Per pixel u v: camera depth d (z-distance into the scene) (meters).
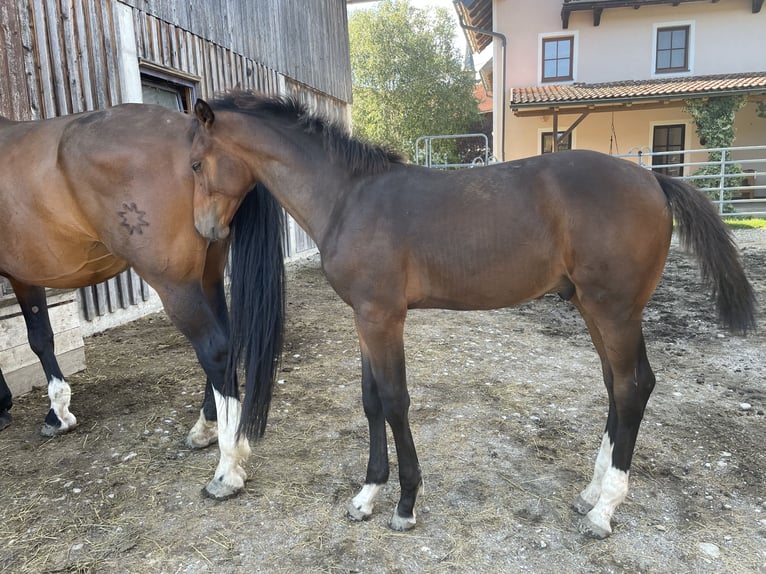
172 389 3.52
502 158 14.23
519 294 1.94
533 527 2.06
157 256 2.31
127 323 5.07
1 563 1.93
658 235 1.84
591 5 13.01
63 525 2.14
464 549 1.94
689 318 4.81
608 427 2.14
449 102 20.33
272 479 2.44
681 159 13.66
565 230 1.83
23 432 2.96
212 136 2.12
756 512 2.12
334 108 10.87
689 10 13.32
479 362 3.90
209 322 2.40
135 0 5.02
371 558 1.91
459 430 2.85
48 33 4.12
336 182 2.03
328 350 4.26
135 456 2.67
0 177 2.45
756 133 13.41
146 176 2.25
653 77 13.80
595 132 13.88
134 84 5.01
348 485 2.38
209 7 6.21
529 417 3.00
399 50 20.16
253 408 2.22
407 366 3.82
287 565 1.88
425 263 1.91
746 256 6.93
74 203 2.38
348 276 1.94
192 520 2.15
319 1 9.78
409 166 2.07
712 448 2.61
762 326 4.52
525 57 14.09
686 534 2.00
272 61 7.85
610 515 2.00
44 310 2.92
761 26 13.12
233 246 2.34
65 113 4.29
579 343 4.36
